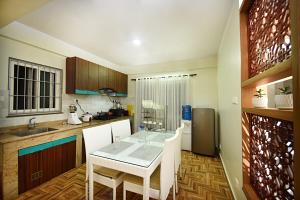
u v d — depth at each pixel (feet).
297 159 2.08
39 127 8.57
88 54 11.80
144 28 7.98
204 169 9.06
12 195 6.05
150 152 5.56
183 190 6.93
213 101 12.59
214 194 6.66
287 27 2.82
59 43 9.55
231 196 6.53
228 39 7.29
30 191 6.61
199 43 9.97
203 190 6.94
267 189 3.71
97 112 13.04
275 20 3.30
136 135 7.98
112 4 6.06
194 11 6.49
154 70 14.82
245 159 4.85
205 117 11.51
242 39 4.93
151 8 6.30
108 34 8.72
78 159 9.11
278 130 3.20
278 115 2.69
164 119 13.99
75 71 9.76
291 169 2.74
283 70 2.53
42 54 8.86
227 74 7.72
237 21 5.54
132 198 6.34
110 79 13.07
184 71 13.61
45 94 9.25
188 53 11.95
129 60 13.98
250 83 4.07
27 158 6.58
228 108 7.62
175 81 13.74
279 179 3.17
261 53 4.05
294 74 2.16
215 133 11.94
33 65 8.58
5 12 5.41
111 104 15.02
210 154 11.16
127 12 6.57
